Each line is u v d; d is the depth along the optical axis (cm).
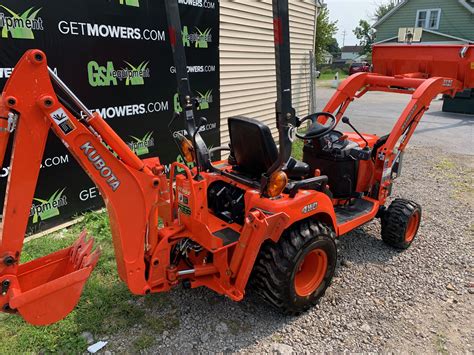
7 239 213
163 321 301
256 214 266
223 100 686
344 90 460
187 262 303
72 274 226
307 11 948
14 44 378
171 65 538
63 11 410
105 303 316
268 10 749
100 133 229
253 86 760
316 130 348
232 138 314
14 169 207
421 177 684
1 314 299
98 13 441
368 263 394
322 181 317
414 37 519
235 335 290
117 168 236
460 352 280
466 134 1051
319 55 3466
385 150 400
